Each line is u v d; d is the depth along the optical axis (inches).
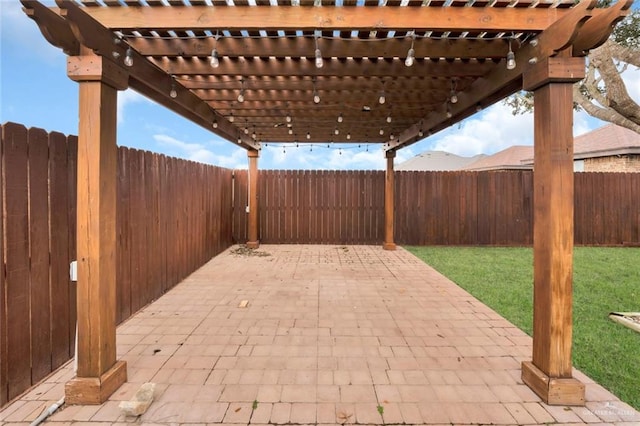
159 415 83.3
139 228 157.6
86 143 89.0
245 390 94.0
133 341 124.3
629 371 103.1
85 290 89.4
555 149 89.0
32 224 94.9
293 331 134.1
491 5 88.5
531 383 94.6
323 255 293.6
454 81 148.1
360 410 85.7
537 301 95.0
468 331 134.5
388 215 319.6
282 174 347.6
